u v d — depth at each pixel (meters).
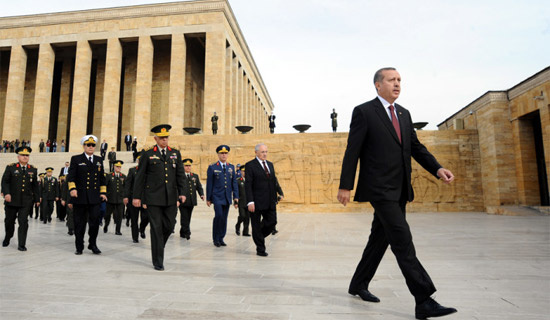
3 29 38.50
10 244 8.02
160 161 5.63
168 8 36.28
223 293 3.79
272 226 6.76
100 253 6.84
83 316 3.02
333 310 3.17
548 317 2.93
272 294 3.74
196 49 41.09
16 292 3.83
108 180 10.69
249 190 6.55
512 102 20.75
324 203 22.55
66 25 37.50
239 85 44.84
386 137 3.22
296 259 6.07
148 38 36.22
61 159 27.84
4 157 28.31
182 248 7.59
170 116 34.44
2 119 41.28
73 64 41.94
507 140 20.78
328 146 23.06
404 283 4.22
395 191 3.15
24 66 38.72
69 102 41.22
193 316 3.02
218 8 35.75
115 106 35.56
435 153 22.70
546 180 20.02
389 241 3.10
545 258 5.93
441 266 5.27
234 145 23.94
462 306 3.26
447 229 11.19
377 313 3.07
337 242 8.39
